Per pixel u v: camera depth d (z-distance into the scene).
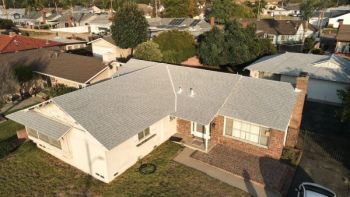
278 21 68.88
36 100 33.56
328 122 26.95
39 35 74.94
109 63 35.28
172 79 25.67
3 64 31.55
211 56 45.28
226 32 47.09
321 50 55.72
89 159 18.83
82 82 31.78
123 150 18.94
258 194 17.36
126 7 48.94
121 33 48.12
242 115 20.52
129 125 19.23
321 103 32.06
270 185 17.92
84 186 18.25
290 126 23.14
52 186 18.31
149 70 26.33
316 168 19.78
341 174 19.14
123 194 17.47
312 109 30.28
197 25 65.44
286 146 22.20
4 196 17.45
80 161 19.59
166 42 47.12
